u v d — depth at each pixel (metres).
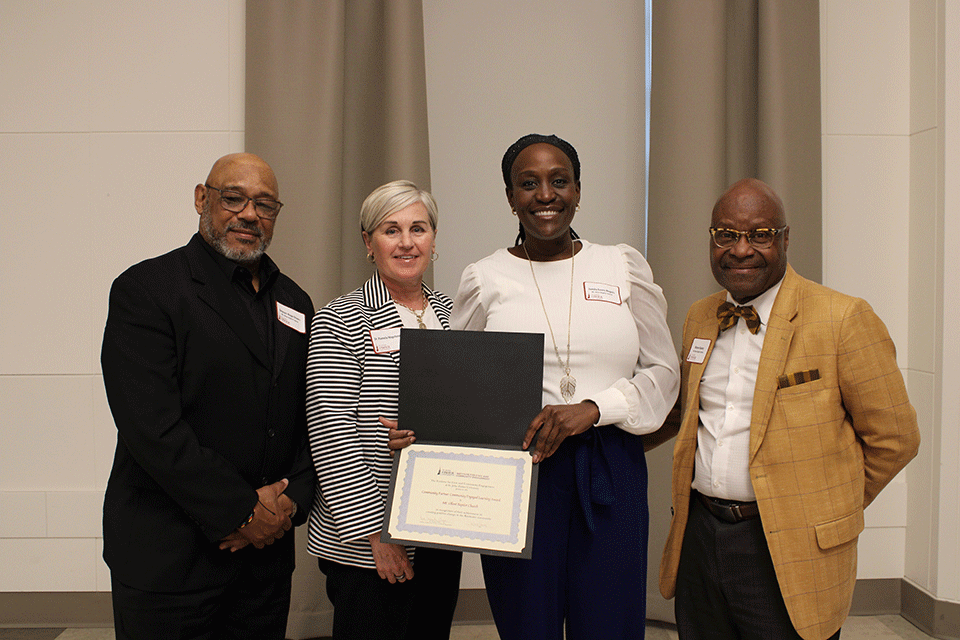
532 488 1.46
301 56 2.80
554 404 1.56
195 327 1.62
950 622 2.73
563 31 3.12
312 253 2.80
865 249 3.00
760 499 1.51
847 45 2.96
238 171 1.72
